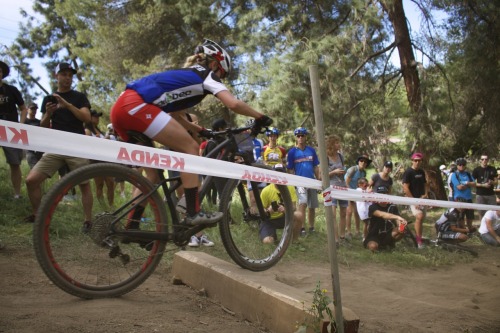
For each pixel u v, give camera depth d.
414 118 11.55
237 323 3.05
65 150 2.53
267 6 12.63
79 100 5.16
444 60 12.77
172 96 3.04
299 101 11.65
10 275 3.64
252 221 3.90
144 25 19.77
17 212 5.80
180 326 2.81
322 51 11.30
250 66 12.85
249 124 3.54
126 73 21.56
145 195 3.11
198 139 3.91
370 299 4.57
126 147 2.73
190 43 19.73
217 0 16.94
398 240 7.21
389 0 11.23
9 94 5.41
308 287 4.85
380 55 12.70
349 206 7.60
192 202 3.17
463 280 6.11
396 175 11.87
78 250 4.12
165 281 4.02
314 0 12.57
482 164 9.99
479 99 12.84
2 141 2.34
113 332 2.55
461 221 8.16
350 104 12.37
